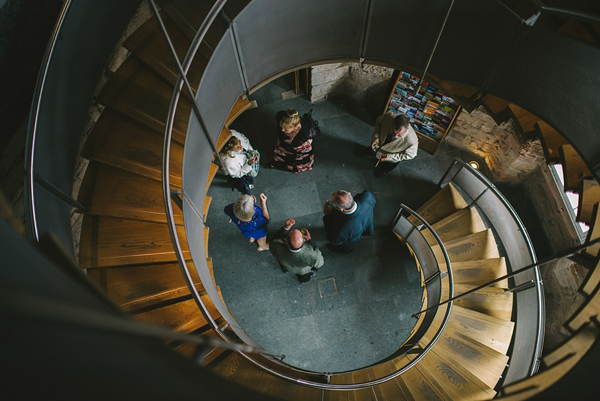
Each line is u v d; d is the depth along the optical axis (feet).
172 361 2.94
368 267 20.44
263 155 21.86
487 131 19.21
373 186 21.57
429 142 20.97
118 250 12.88
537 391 6.10
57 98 10.19
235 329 13.39
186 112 13.73
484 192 18.38
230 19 12.02
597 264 9.85
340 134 22.33
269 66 15.47
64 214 10.78
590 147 11.95
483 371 16.30
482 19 12.51
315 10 13.82
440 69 15.26
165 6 14.29
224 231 20.81
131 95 13.66
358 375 16.30
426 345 16.85
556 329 18.28
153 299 12.96
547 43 11.58
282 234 17.79
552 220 19.12
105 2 11.74
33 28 12.04
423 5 13.10
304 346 19.49
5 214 2.84
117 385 2.23
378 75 19.58
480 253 18.37
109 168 13.26
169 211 10.28
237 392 3.48
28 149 8.80
